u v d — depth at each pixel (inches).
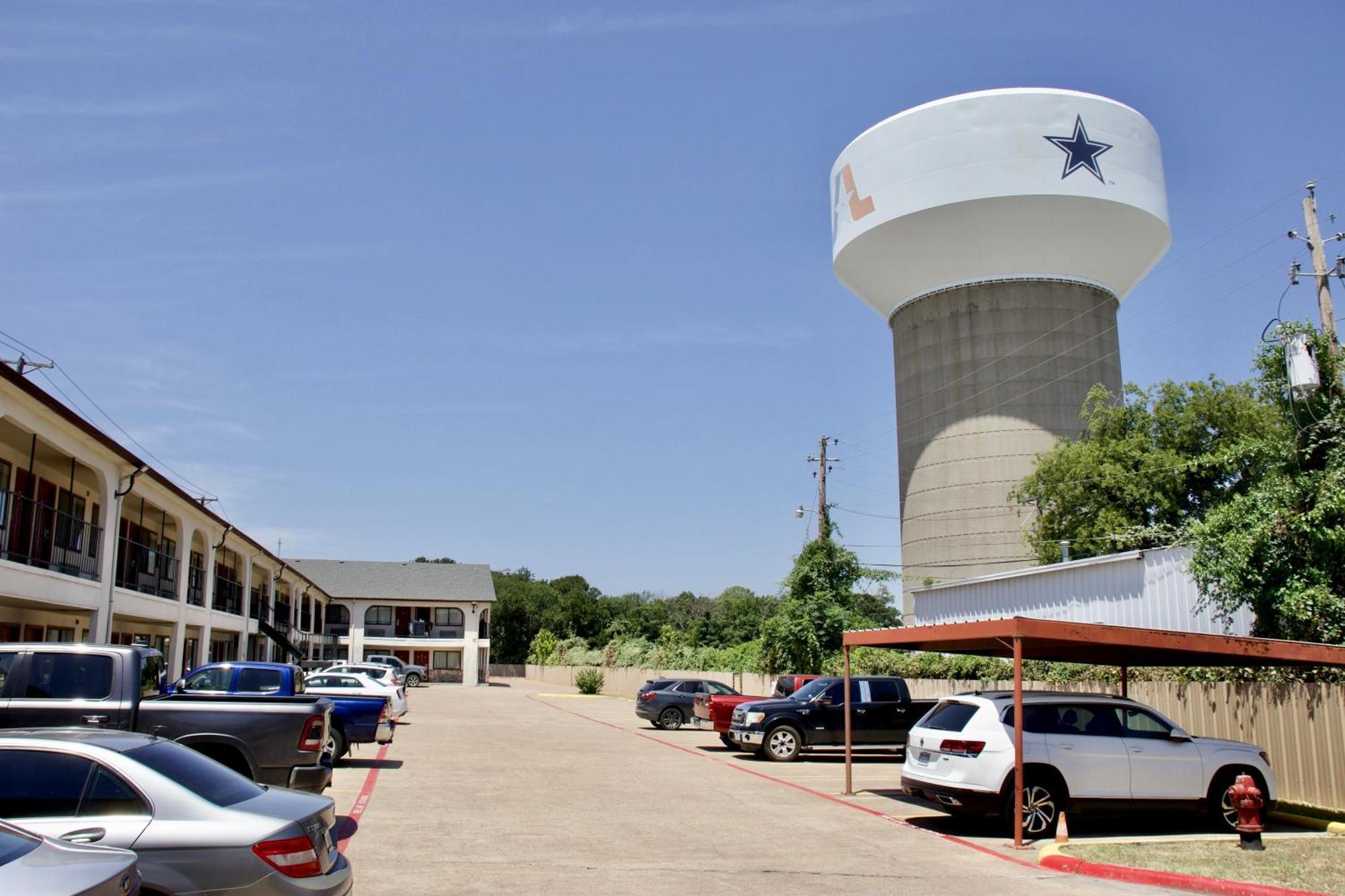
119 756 266.4
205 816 258.5
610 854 431.8
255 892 252.1
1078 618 1008.2
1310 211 855.1
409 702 1664.6
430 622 2891.2
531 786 647.8
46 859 192.1
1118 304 2134.6
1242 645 506.0
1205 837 480.7
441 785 641.0
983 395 2023.9
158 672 489.4
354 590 2795.3
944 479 2046.0
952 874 406.9
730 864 416.5
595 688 2214.6
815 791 660.7
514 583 3937.0
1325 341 733.9
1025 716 500.7
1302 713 585.6
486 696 2001.7
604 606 3897.6
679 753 915.4
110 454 852.6
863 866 419.2
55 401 697.6
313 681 1029.2
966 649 660.7
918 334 2143.2
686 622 3976.4
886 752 934.4
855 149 2095.2
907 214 1979.6
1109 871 407.2
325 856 276.4
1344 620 650.2
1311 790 574.6
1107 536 1242.0
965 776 490.0
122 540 1002.1
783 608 1386.6
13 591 698.8
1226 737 643.5
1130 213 1935.3
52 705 399.9
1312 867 410.9
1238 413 1360.7
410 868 391.9
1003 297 2033.7
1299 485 690.8
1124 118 1968.5
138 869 214.4
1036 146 1908.2
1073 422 1998.0
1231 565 692.7
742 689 1498.5
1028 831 484.4
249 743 453.4
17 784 259.1
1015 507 1934.1
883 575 1403.8
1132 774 500.1
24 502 911.7
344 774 679.7
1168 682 703.7
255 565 1758.1
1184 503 1380.4
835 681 895.1
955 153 1939.0
